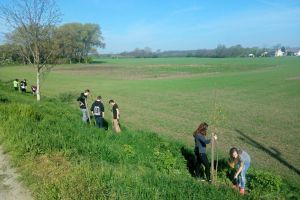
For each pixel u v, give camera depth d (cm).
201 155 1166
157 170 1149
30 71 8781
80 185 701
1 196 734
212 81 5838
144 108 3017
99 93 4238
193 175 1204
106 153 1088
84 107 1866
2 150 1003
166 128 2189
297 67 10031
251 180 1110
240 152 1069
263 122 2367
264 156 1589
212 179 1038
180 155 1361
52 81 6200
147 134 1639
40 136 1067
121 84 5528
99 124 1738
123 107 3083
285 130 2128
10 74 7662
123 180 768
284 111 2812
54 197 681
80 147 1045
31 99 2823
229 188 863
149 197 693
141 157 1210
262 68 9919
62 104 2808
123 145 1280
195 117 2570
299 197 1062
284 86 4806
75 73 8769
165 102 3388
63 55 3447
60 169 829
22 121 1263
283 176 1315
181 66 11769
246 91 4297
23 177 811
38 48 2917
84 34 14888
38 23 2881
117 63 15462
